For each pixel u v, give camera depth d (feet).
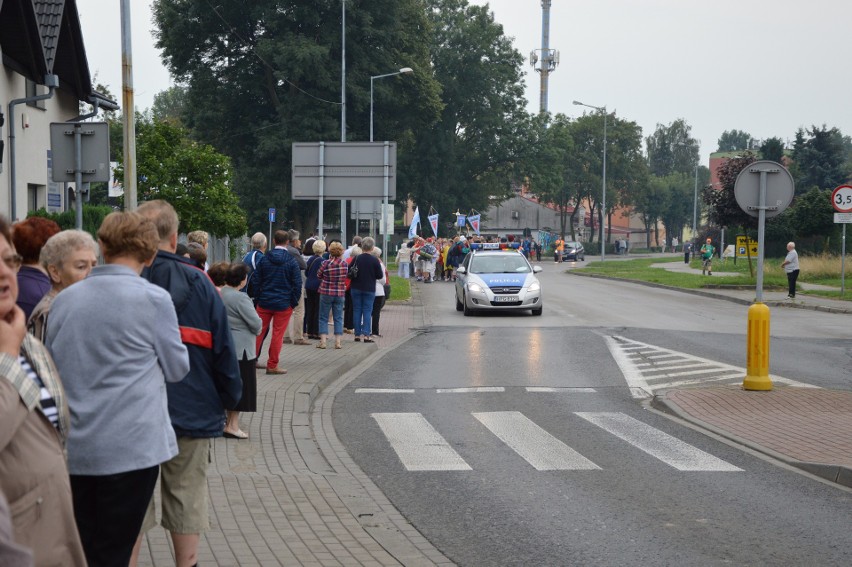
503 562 19.04
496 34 251.80
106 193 130.21
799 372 48.44
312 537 20.26
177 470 16.66
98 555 13.76
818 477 26.91
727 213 129.70
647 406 39.09
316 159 72.79
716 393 40.70
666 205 445.78
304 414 35.65
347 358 50.90
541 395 41.78
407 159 235.20
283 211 166.20
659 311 87.56
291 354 52.54
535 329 70.95
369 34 164.35
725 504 23.76
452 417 36.40
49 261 15.24
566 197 369.50
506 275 84.07
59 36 79.20
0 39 67.41
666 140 515.50
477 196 261.24
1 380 9.41
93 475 13.46
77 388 13.52
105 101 91.30
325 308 55.52
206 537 19.95
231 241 125.59
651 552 19.74
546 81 379.14
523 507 23.44
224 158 96.32
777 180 42.06
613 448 30.76
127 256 14.28
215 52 170.71
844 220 99.86
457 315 84.12
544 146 263.90
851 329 72.02
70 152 36.32
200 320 16.66
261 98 173.88
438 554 19.42
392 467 27.89
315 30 164.76
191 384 16.61
